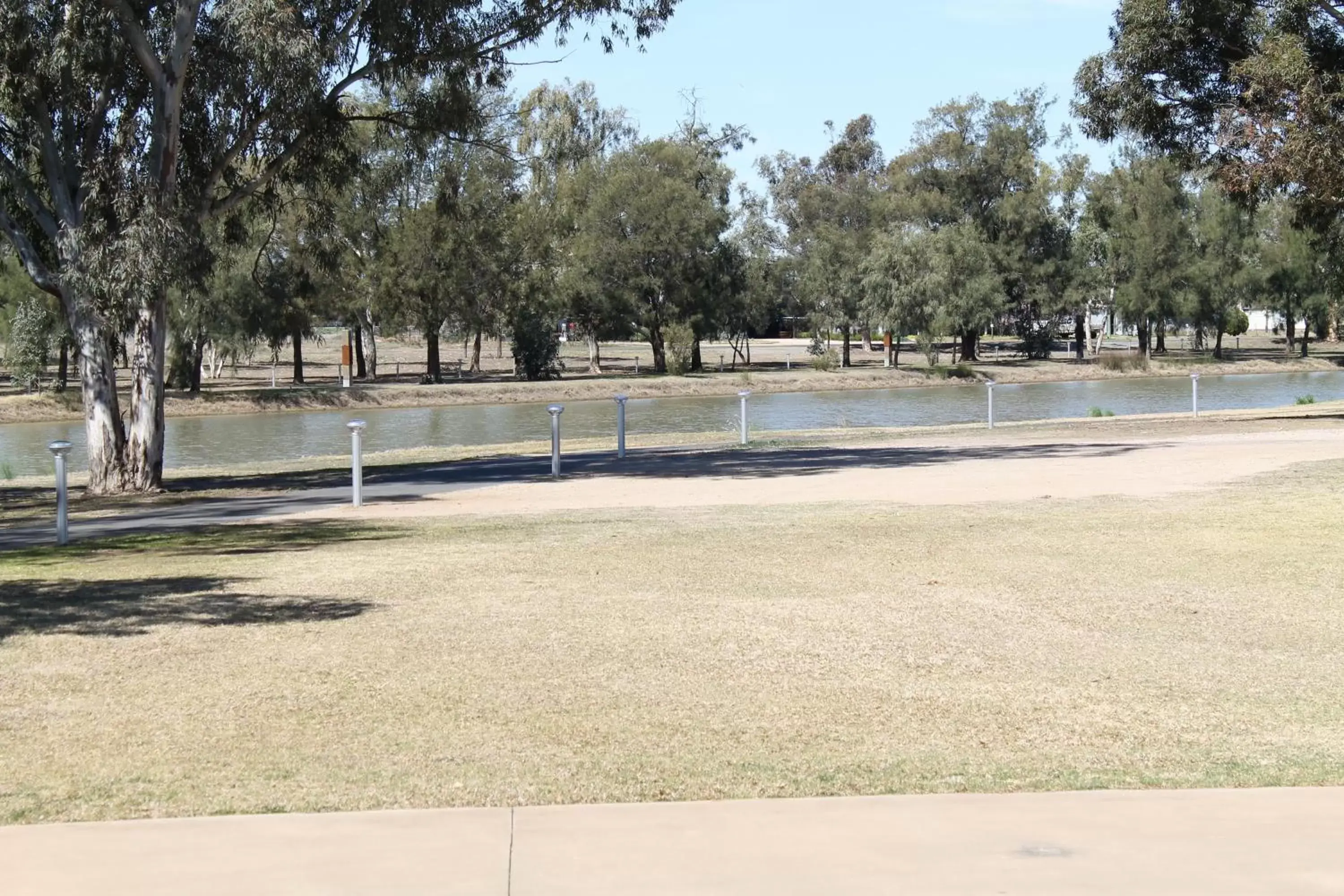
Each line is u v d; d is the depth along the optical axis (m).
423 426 53.97
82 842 5.70
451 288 71.81
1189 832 5.76
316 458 37.88
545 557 14.06
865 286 90.88
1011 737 7.37
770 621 10.52
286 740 7.31
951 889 5.11
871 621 10.49
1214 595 11.50
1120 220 93.06
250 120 25.91
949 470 23.73
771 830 5.82
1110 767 6.80
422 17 25.30
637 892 5.09
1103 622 10.46
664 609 11.01
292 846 5.63
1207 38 32.28
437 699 8.16
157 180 24.08
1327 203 32.12
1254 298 98.44
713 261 85.06
